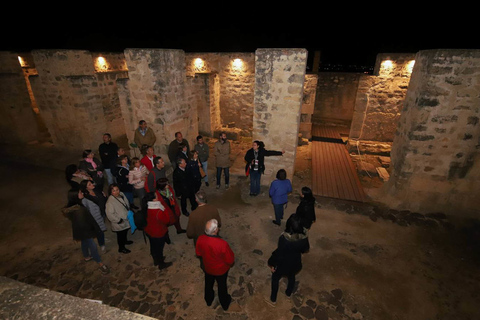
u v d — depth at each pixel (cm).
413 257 446
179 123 752
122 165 491
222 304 340
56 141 899
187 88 773
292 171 649
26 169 764
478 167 514
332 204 596
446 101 486
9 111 909
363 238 490
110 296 368
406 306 359
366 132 1007
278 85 569
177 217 448
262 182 676
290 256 309
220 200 613
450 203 556
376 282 396
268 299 365
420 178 555
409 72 894
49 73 794
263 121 614
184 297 367
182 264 425
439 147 521
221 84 1117
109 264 424
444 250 463
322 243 476
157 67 637
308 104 1028
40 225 524
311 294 374
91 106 835
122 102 726
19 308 110
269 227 519
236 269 417
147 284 388
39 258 438
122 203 408
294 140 608
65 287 382
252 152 579
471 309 356
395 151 615
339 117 1305
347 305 358
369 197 628
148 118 708
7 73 887
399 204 584
